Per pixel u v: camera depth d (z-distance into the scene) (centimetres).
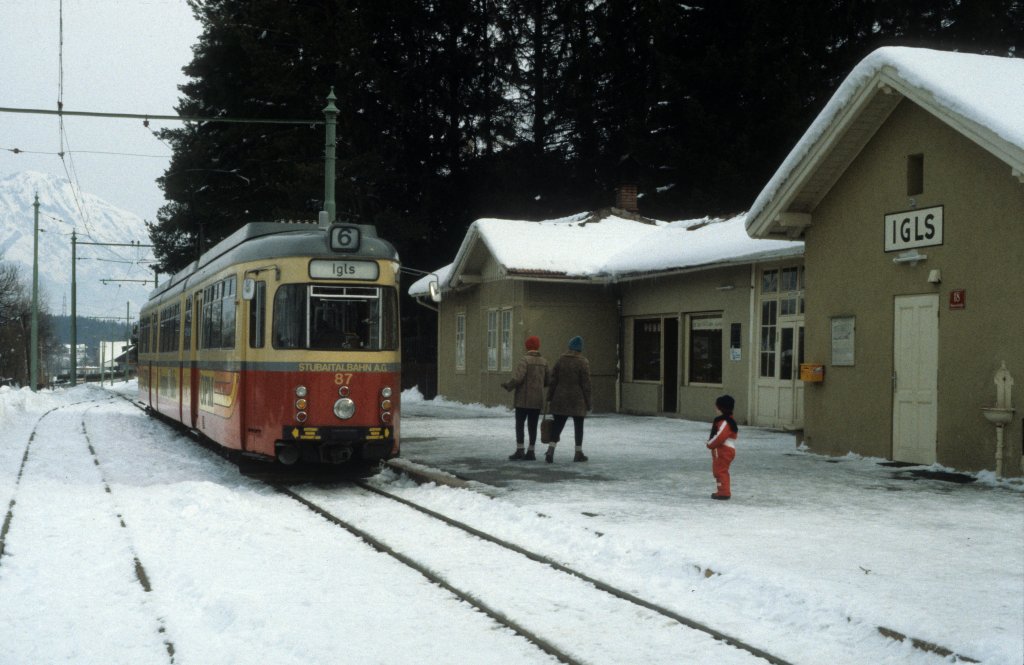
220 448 1614
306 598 689
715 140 3381
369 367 1229
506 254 2512
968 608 641
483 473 1318
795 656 566
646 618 648
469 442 1773
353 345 1227
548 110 4316
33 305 4522
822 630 611
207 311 1534
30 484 1264
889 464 1406
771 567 749
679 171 3562
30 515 1024
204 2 3850
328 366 1212
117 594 707
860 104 1412
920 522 953
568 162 4266
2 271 9162
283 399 1205
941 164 1353
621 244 2712
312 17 3909
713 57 3338
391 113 4053
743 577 710
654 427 2097
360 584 740
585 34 4062
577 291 2603
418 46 4150
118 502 1114
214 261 1542
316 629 618
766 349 2050
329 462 1223
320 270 1224
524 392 1465
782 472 1329
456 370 3114
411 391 3588
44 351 10606
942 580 716
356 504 1125
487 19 4156
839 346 1536
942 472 1320
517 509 1013
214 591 699
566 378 1441
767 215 1594
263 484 1300
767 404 2042
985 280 1288
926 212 1379
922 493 1143
